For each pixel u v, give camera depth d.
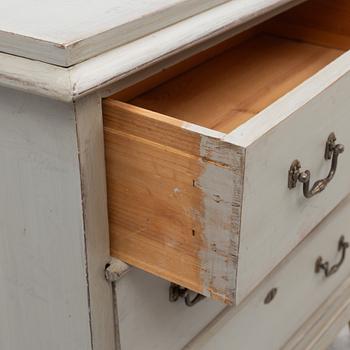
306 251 1.04
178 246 0.62
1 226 0.71
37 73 0.55
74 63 0.54
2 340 0.82
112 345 0.72
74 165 0.60
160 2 0.64
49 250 0.68
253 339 1.00
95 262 0.66
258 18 0.77
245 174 0.54
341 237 1.16
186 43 0.64
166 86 0.84
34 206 0.66
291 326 1.11
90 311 0.68
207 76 0.88
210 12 0.68
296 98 0.61
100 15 0.60
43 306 0.73
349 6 0.97
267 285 0.97
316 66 0.94
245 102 0.82
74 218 0.63
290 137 0.60
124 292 0.70
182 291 0.78
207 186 0.56
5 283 0.76
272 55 0.97
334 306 1.23
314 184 0.68
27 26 0.57
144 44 0.60
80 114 0.58
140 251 0.65
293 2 0.83
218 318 0.89
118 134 0.60
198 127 0.56
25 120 0.61
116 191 0.64
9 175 0.66
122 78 0.58
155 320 0.76
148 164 0.60
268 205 0.61
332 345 1.38
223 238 0.58
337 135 0.71
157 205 0.61
